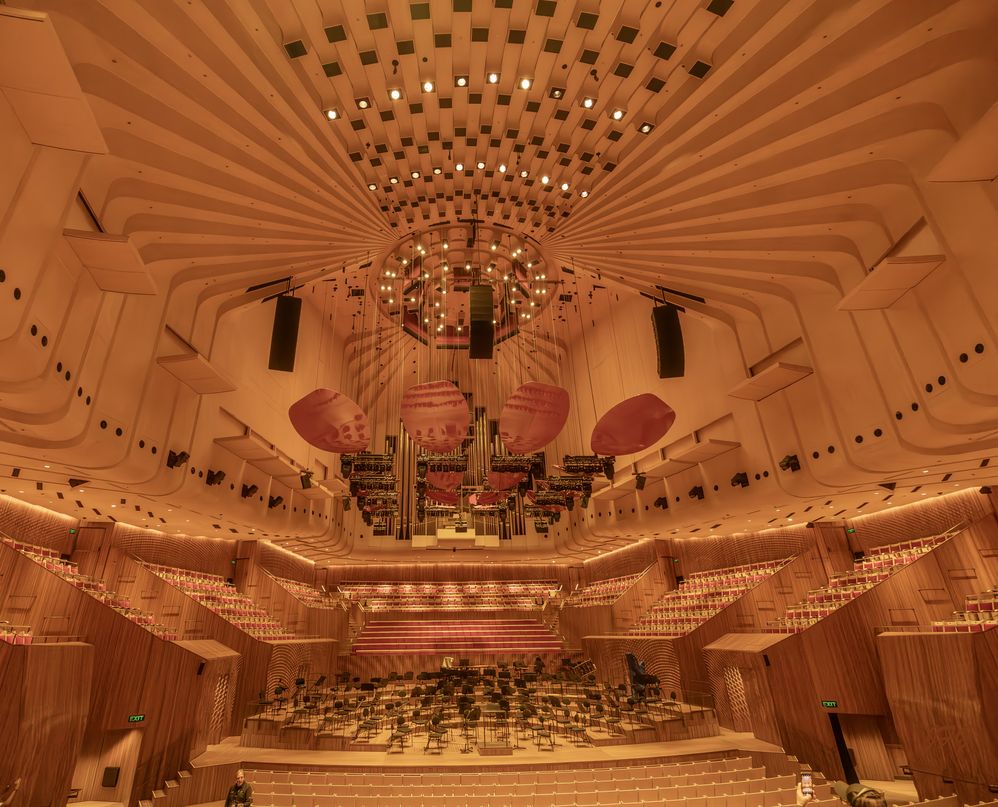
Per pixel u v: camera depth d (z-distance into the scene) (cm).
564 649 1805
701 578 1852
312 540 1766
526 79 684
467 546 2086
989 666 839
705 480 1421
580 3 614
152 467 959
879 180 781
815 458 1076
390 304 1470
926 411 821
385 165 891
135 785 895
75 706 805
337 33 628
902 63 634
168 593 1356
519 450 916
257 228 938
